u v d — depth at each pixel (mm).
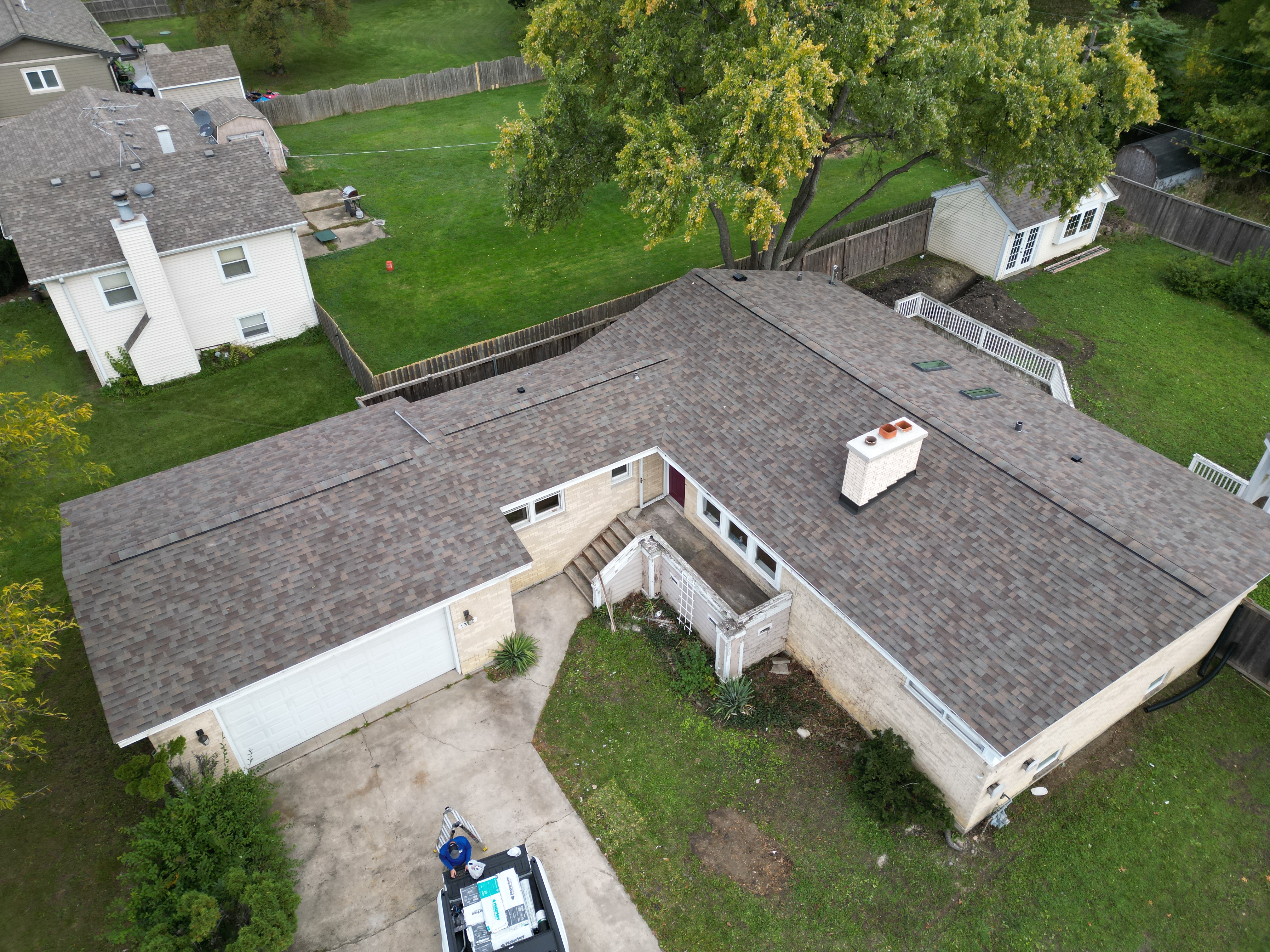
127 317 23797
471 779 15320
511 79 46906
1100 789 15109
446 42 52156
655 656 17500
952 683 13102
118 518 16281
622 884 13852
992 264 30125
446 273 30312
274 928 11984
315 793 15070
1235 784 15172
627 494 19281
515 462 17438
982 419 17609
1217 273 28938
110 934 12062
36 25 36875
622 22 21578
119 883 13766
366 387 24031
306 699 15297
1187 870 13961
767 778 15281
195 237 24219
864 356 19406
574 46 23609
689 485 18547
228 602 14578
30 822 14594
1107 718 15523
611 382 19266
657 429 18422
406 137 40781
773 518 16141
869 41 20109
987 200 29188
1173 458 22312
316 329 27359
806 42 18469
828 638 15852
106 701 13211
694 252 31844
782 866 14031
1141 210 32781
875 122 22406
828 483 16422
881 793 14414
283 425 23391
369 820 14688
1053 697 12648
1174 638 12984
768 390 18562
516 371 20469
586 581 18750
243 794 13633
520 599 18719
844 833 14445
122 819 14633
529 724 16250
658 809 14859
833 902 13562
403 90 44094
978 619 13789
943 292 29969
